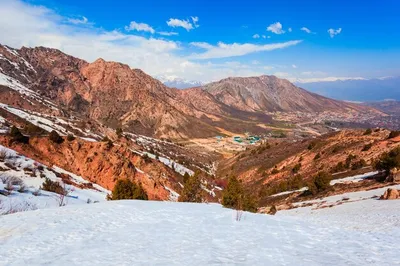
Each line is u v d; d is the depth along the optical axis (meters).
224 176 145.12
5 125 71.44
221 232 14.97
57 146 57.56
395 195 35.56
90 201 36.09
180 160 148.88
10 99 185.12
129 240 13.12
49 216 17.31
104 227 15.43
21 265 10.04
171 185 71.94
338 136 113.62
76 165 56.47
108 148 62.44
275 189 79.50
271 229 16.14
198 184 38.34
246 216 20.95
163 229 15.32
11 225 15.20
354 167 72.94
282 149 149.25
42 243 12.47
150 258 10.72
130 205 22.27
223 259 10.62
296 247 12.45
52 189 35.50
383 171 52.00
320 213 36.56
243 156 181.75
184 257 10.83
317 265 10.09
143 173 64.19
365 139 99.19
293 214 40.91
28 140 56.41
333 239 14.01
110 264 10.10
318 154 102.81
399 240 13.80
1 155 42.69
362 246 12.68
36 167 43.66
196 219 18.41
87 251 11.51
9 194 28.06
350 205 37.72
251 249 11.96
